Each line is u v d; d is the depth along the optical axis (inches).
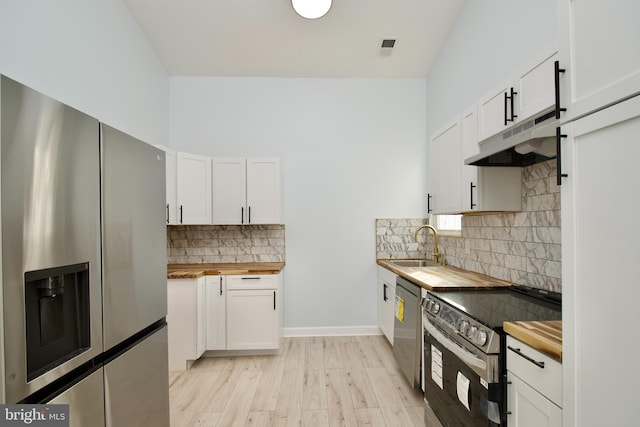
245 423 76.9
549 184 69.5
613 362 30.2
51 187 35.9
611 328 30.4
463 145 84.5
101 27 89.4
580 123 34.0
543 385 39.9
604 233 31.4
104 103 91.0
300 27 111.6
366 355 116.0
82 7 81.3
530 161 69.8
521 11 78.5
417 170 139.5
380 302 132.6
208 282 113.2
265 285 114.0
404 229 138.1
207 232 135.3
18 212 32.0
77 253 39.7
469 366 53.6
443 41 120.4
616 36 29.9
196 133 136.7
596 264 32.2
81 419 40.1
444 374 64.4
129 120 104.4
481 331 50.9
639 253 27.9
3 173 30.5
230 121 137.4
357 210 138.8
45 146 35.2
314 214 137.9
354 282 138.3
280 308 122.1
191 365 108.4
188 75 136.6
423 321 76.9
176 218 113.6
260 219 124.6
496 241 88.8
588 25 33.1
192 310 106.1
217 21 109.0
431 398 71.3
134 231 52.4
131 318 51.1
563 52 36.4
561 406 36.9
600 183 31.9
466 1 104.0
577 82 34.6
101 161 44.4
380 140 139.5
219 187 124.6
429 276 91.4
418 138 139.5
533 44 74.5
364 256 138.6
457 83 111.3
